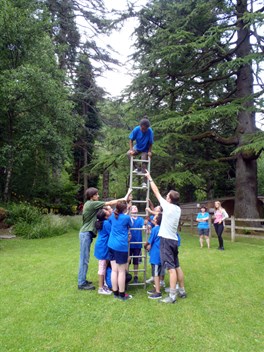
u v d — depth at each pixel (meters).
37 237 12.12
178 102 17.25
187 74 15.88
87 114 23.83
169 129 15.24
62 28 20.41
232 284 6.03
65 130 15.53
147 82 15.42
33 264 7.40
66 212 19.45
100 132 23.73
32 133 13.48
